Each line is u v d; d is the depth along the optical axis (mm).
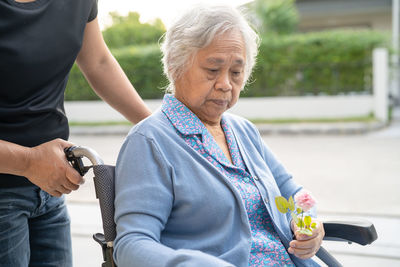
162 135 1342
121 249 1182
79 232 3482
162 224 1266
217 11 1340
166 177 1287
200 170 1322
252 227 1424
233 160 1456
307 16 15836
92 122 11383
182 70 1382
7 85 1239
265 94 10984
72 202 4254
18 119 1282
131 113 1699
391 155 6629
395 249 3021
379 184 4980
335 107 10602
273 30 12805
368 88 10523
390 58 10664
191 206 1290
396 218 3707
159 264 1096
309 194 1284
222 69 1358
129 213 1225
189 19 1352
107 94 1659
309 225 1299
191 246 1293
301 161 6449
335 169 5840
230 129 1516
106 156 7148
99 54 1609
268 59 10727
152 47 11180
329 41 10398
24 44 1235
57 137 1422
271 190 1465
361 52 10367
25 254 1396
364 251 3018
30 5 1250
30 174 1238
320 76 10625
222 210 1312
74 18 1367
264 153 1636
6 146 1195
